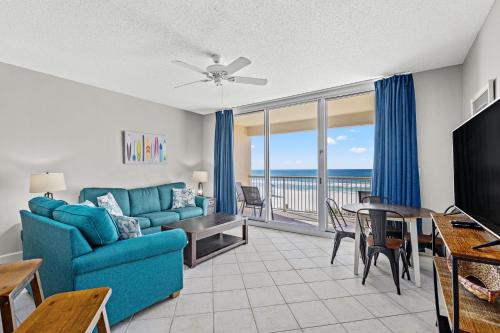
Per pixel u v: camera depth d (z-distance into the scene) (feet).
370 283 8.10
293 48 8.35
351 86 12.21
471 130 4.84
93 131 12.43
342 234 9.63
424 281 8.20
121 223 6.57
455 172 5.92
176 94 13.76
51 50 8.49
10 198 9.81
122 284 5.94
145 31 7.27
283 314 6.42
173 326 5.94
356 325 5.97
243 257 10.47
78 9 6.25
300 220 17.11
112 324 5.75
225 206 16.94
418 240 8.41
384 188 10.77
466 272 4.77
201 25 6.97
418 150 10.39
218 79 9.12
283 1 5.97
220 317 6.30
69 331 2.98
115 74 10.73
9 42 7.92
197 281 8.29
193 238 9.43
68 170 11.51
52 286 5.92
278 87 12.50
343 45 8.17
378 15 6.57
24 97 10.16
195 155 18.35
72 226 5.60
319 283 8.11
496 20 6.05
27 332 2.96
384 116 10.87
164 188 14.93
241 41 7.87
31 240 6.93
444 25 7.06
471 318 3.65
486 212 4.12
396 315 6.36
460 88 9.63
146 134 14.87
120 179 13.60
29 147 10.31
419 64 9.67
